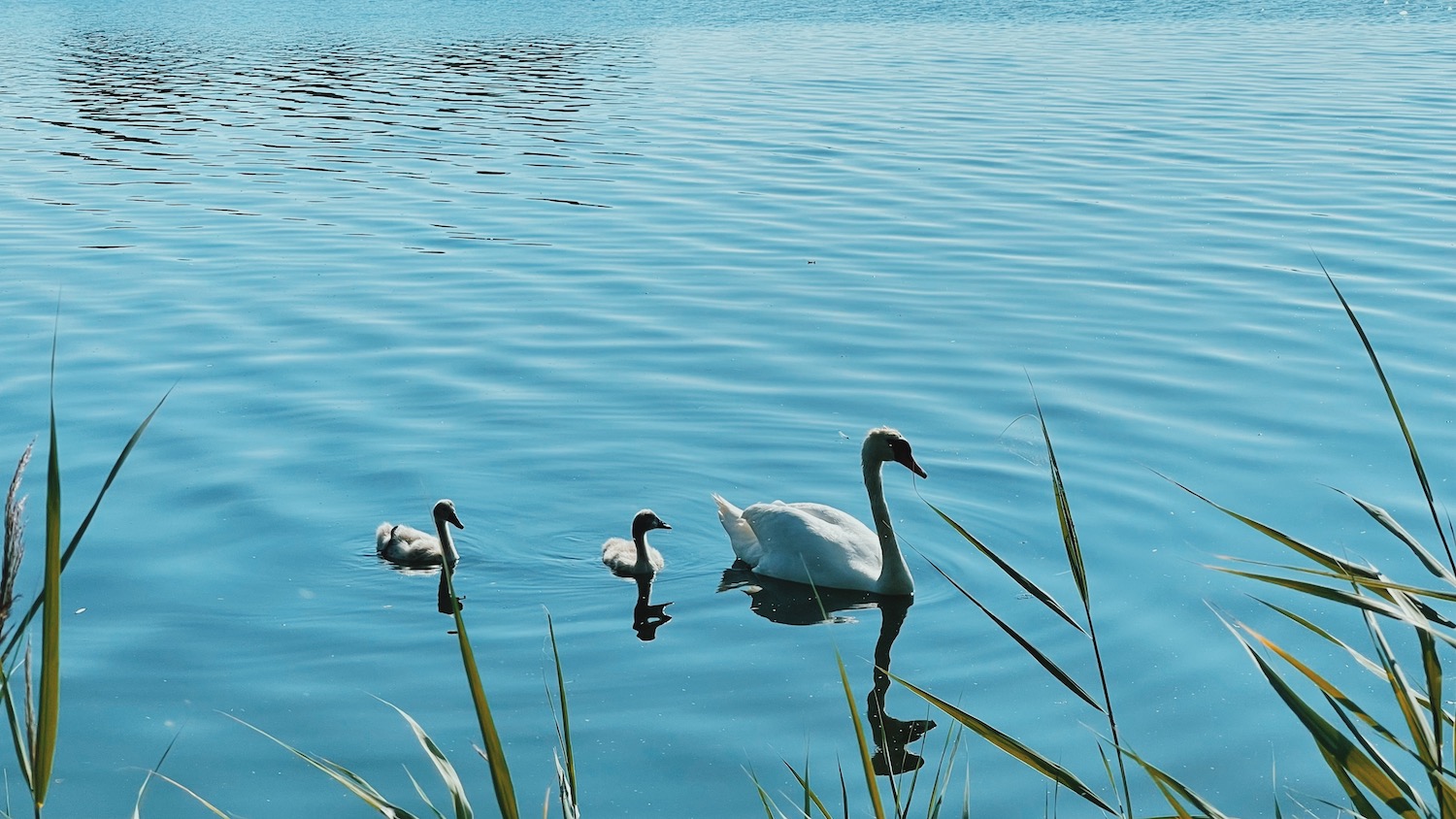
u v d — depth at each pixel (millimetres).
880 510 11945
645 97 38375
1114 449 14266
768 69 44062
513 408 15500
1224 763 9125
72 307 19156
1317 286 19641
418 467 14016
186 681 10156
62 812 8547
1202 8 64688
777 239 22719
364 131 33719
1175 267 20766
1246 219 23422
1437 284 19484
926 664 10570
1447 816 4750
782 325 18312
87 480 13508
